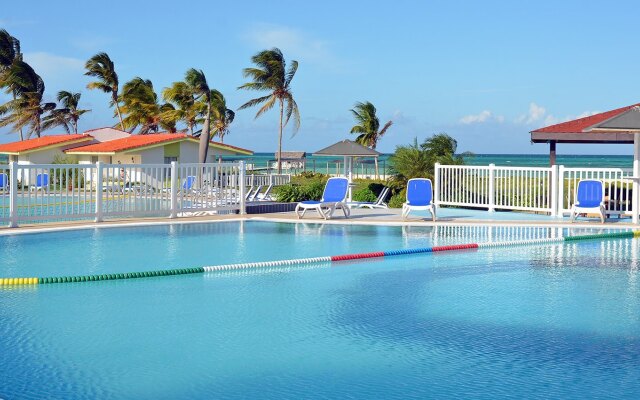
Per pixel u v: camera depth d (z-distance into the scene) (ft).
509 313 26.30
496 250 43.09
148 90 200.34
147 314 25.84
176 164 59.62
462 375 19.11
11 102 184.14
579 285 31.71
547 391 17.84
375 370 19.53
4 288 30.50
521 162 394.11
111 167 55.93
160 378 18.78
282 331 23.65
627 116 50.60
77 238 47.19
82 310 26.40
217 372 19.29
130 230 52.06
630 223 55.77
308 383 18.45
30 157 144.77
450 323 24.81
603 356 20.88
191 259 38.22
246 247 43.14
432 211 58.13
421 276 33.99
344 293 29.86
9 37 190.29
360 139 231.71
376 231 52.21
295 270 35.70
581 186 56.70
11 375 18.93
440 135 91.76
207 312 26.22
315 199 75.92
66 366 19.69
